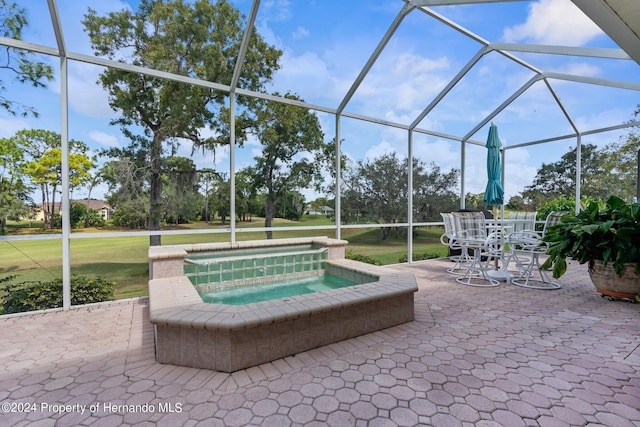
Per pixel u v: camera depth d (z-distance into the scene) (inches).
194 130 191.2
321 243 215.3
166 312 95.6
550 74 230.1
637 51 81.6
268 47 198.2
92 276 176.6
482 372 88.1
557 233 173.9
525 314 139.9
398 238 286.7
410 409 71.0
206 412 70.1
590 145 293.7
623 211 153.6
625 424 65.5
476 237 223.1
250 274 185.5
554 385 81.2
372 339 111.7
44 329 121.3
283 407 71.8
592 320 131.9
